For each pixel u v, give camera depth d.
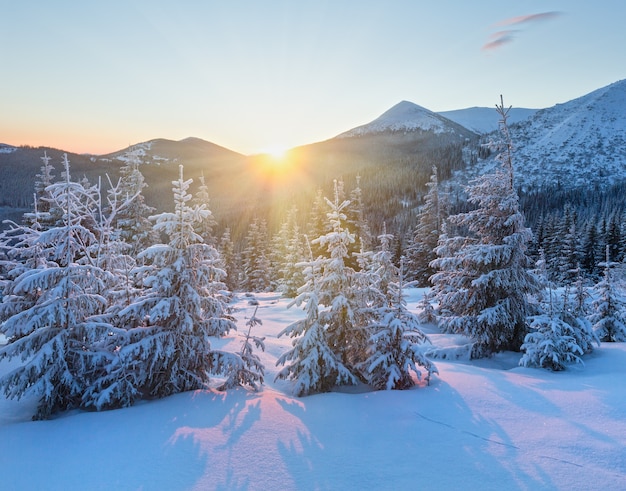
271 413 8.39
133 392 9.02
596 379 11.05
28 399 10.33
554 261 54.00
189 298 9.61
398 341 10.42
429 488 5.57
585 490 5.41
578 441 6.91
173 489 5.59
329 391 10.45
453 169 171.12
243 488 5.61
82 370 9.03
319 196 53.25
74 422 8.12
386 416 8.28
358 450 6.75
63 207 9.93
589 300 18.95
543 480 5.69
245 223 123.50
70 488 5.66
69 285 9.15
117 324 10.09
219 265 33.91
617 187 122.69
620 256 53.31
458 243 18.12
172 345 9.41
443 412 8.45
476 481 5.71
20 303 11.02
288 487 5.63
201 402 9.01
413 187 159.00
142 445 6.92
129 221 29.59
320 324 10.76
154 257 9.79
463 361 15.73
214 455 6.55
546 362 12.98
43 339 8.99
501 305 15.48
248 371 10.30
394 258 56.16
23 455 6.70
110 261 12.52
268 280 58.47
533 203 112.69
